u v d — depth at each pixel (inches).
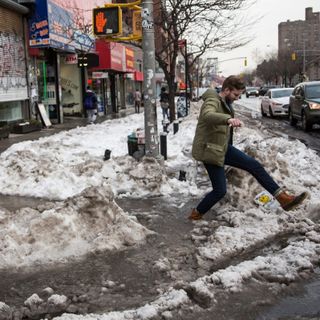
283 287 177.5
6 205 305.0
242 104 1964.8
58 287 182.2
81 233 222.1
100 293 176.6
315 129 793.6
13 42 831.7
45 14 882.8
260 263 193.0
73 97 1230.9
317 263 197.9
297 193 285.4
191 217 258.7
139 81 2038.6
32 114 906.7
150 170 334.6
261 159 302.7
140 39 402.0
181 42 912.3
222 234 228.1
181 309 161.3
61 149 526.3
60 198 320.2
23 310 163.0
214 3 752.3
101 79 1393.9
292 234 236.4
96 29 392.8
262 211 262.8
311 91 791.1
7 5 785.6
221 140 236.8
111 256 211.5
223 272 184.2
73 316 154.6
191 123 737.6
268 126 864.3
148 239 230.5
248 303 166.4
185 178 355.9
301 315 158.6
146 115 381.1
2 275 193.0
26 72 891.4
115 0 1472.7
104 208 229.8
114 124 934.4
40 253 208.7
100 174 356.5
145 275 191.8
